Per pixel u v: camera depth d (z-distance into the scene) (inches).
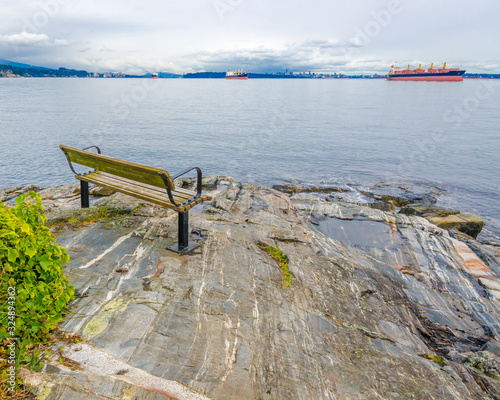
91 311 139.7
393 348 154.9
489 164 917.2
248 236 233.9
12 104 2219.5
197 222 245.1
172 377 109.7
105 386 98.9
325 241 266.7
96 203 287.1
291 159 925.2
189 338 130.6
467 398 128.9
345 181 738.8
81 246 198.8
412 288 241.9
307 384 118.1
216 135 1258.6
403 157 976.9
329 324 160.2
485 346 184.2
